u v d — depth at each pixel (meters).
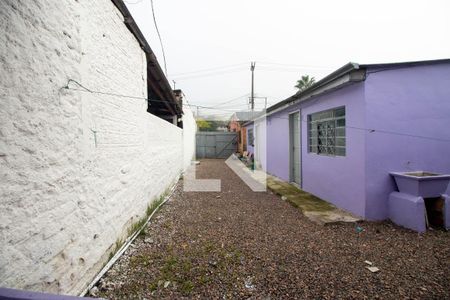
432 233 3.69
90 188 2.42
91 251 2.41
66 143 2.04
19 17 1.56
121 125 3.27
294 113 7.63
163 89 6.30
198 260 2.95
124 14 3.34
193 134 16.92
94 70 2.56
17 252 1.52
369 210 4.23
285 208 5.22
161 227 4.06
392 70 4.16
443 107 4.33
